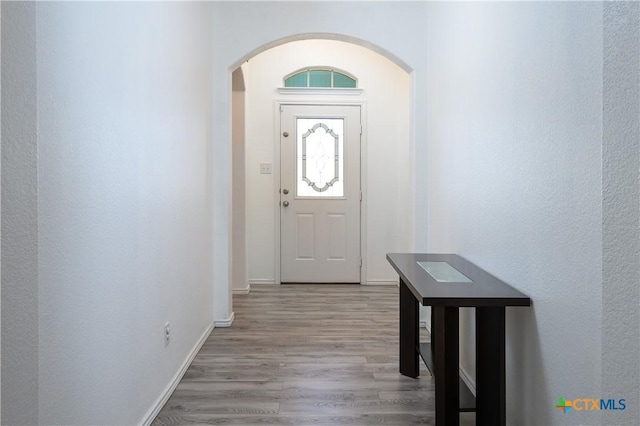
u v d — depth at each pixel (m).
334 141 5.14
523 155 1.73
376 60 5.10
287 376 2.61
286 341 3.23
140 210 1.93
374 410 2.21
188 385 2.47
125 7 1.76
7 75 0.95
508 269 1.89
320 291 4.82
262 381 2.54
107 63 1.60
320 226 5.17
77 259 1.40
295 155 5.11
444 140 3.05
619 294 0.96
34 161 1.04
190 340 2.82
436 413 1.90
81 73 1.42
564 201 1.41
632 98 0.93
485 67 2.19
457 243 2.73
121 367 1.74
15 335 0.99
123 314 1.75
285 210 5.14
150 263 2.06
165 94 2.27
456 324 1.87
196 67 2.94
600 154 1.21
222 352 3.00
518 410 1.79
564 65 1.41
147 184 2.01
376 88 5.11
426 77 3.57
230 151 3.62
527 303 1.66
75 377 1.39
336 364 2.79
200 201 3.08
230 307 3.66
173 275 2.43
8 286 0.97
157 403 2.14
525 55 1.71
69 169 1.35
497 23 2.02
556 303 1.46
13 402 0.99
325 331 3.47
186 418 2.11
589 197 1.27
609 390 0.98
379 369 2.72
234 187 4.67
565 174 1.40
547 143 1.53
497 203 2.03
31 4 1.02
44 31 1.22
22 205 1.00
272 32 3.54
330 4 3.55
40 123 1.20
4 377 0.96
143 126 1.96
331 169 5.15
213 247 3.55
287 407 2.23
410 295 2.62
